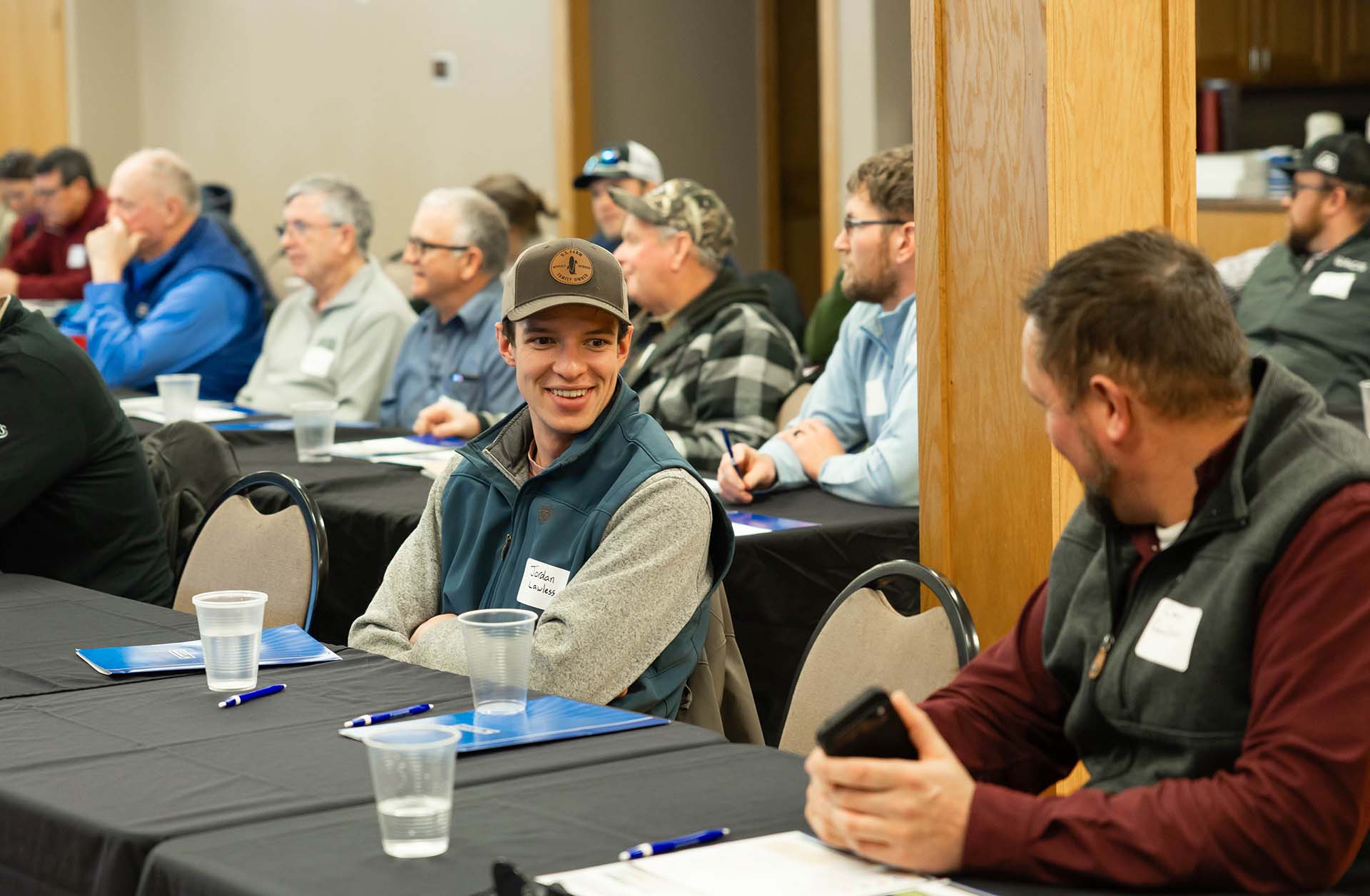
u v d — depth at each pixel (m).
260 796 1.64
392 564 2.69
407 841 1.44
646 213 4.18
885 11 7.04
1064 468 2.67
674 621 2.34
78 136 10.75
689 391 4.17
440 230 4.95
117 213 6.12
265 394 5.62
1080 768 2.68
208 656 2.10
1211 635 1.50
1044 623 1.75
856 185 3.66
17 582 3.00
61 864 1.57
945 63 2.77
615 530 2.38
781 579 3.20
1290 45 8.49
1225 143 7.85
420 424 4.64
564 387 2.43
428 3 9.20
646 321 4.50
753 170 9.17
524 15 8.66
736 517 3.38
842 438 3.85
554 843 1.48
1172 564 1.56
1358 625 1.39
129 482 3.40
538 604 2.43
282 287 9.13
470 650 1.97
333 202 5.51
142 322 6.21
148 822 1.55
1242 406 1.50
